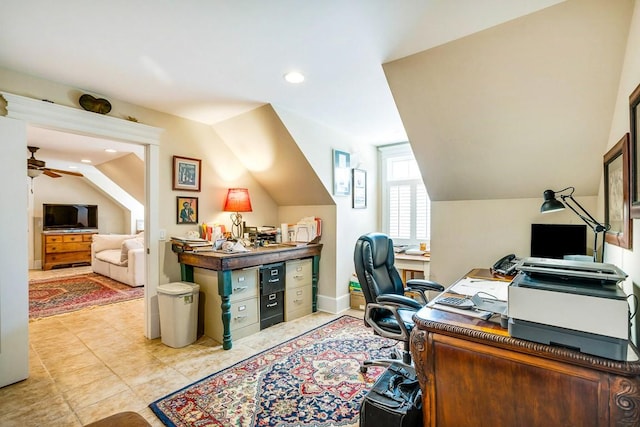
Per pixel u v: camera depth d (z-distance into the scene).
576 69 1.70
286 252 3.35
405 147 4.20
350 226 3.95
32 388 2.12
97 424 1.08
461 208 2.88
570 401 1.04
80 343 2.87
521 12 1.53
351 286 3.92
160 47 1.90
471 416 1.23
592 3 1.43
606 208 1.94
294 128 3.10
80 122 2.48
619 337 0.97
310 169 3.37
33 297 4.44
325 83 2.42
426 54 1.93
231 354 2.63
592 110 1.85
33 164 4.39
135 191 5.93
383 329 2.08
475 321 1.31
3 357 2.12
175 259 3.17
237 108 2.98
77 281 5.44
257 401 1.97
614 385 0.97
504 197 2.68
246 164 3.79
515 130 2.14
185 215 3.24
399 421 1.42
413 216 4.18
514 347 1.12
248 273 3.06
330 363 2.46
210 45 1.88
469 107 2.12
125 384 2.17
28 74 2.26
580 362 1.01
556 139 2.09
